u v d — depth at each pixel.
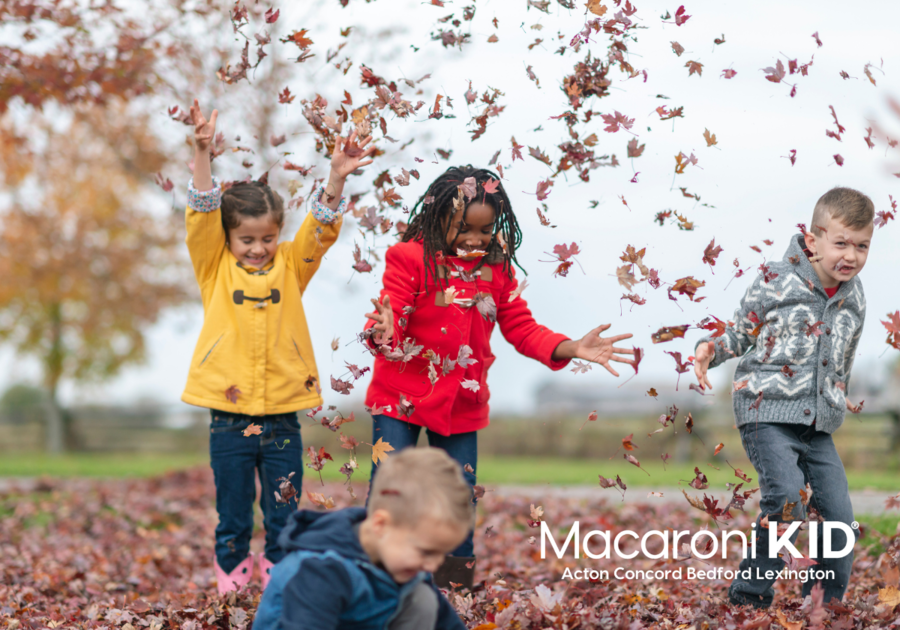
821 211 3.16
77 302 21.80
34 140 14.43
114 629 3.44
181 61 6.69
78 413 25.11
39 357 23.78
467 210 3.22
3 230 18.89
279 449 3.60
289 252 3.72
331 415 3.24
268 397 3.55
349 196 3.69
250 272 3.62
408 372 3.40
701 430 15.16
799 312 3.19
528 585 4.20
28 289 20.11
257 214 3.56
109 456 21.42
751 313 3.17
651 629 3.07
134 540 6.63
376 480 2.02
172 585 4.84
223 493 3.61
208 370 3.56
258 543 6.43
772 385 3.20
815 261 3.17
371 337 3.02
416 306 3.36
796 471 3.13
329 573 1.96
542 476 9.82
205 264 3.64
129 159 12.10
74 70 5.35
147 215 19.00
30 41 5.24
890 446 13.50
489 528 3.44
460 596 3.32
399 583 2.05
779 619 2.94
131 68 5.62
